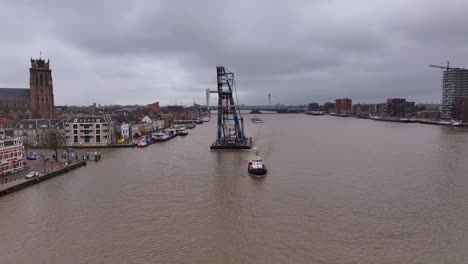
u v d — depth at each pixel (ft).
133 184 308.81
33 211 237.45
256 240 189.88
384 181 314.76
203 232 200.64
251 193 276.82
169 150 540.52
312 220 218.18
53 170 352.90
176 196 270.05
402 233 198.39
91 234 199.21
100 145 577.43
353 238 192.13
